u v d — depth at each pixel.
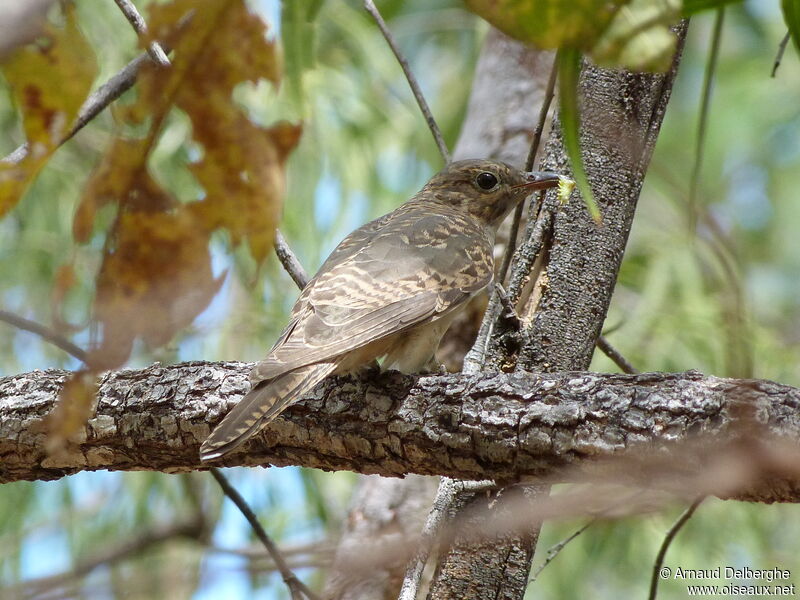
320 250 15.82
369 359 9.84
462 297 10.62
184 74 4.75
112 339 5.02
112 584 7.29
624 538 15.50
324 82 16.69
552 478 7.73
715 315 15.48
